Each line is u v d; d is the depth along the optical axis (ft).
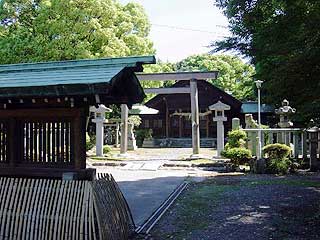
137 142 95.45
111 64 19.11
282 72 20.11
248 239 18.70
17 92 17.12
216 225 21.38
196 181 37.70
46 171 18.48
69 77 17.61
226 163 47.39
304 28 19.26
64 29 61.77
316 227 20.48
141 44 70.28
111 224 17.58
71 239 16.81
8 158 19.19
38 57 60.75
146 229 20.79
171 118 106.32
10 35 64.85
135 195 30.68
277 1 20.36
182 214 24.09
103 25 65.51
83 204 16.85
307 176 38.55
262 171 41.55
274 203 26.53
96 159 55.52
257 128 47.73
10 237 17.71
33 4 67.46
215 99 99.35
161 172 45.16
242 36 25.66
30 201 17.76
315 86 20.21
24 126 19.12
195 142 56.08
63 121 18.48
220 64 133.69
